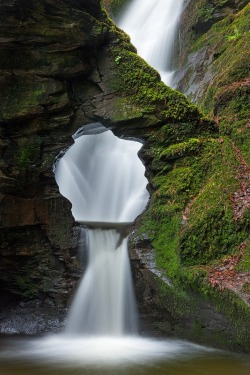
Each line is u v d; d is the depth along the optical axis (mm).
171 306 7375
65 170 11805
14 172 8266
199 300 6918
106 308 8094
